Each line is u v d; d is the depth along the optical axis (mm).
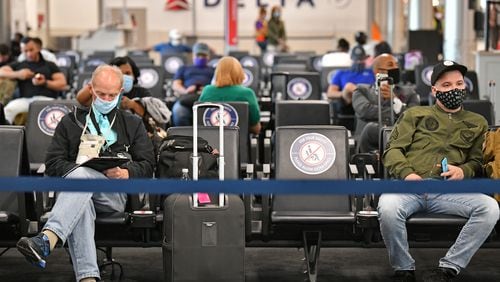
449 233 8109
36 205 8055
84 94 9477
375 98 11141
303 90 14898
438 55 25328
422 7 31109
